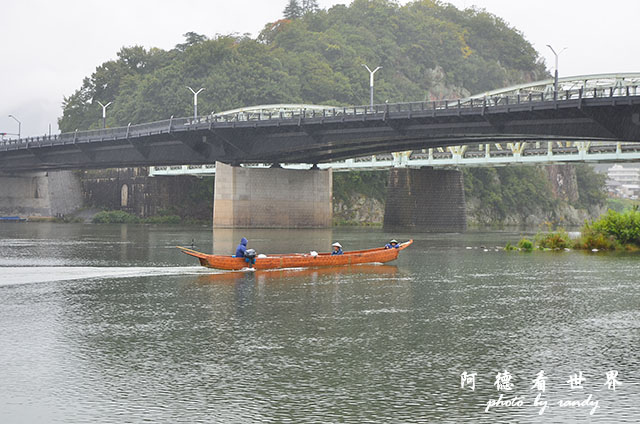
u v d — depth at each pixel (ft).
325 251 208.64
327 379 62.90
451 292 116.26
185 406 55.31
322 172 386.52
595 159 346.13
